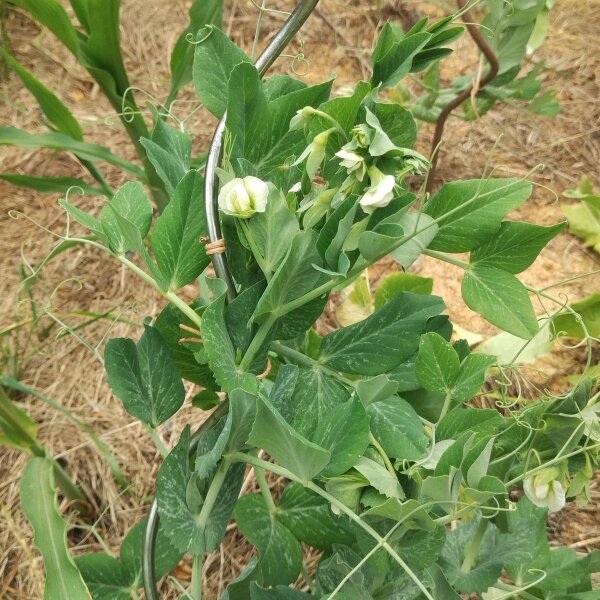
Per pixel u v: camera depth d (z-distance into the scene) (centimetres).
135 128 56
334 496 29
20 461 56
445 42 33
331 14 86
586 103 79
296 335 32
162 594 50
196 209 29
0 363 61
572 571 38
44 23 53
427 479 28
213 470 30
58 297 65
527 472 31
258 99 30
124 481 54
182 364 35
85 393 60
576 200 72
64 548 37
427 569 31
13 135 54
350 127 29
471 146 76
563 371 60
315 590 40
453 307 65
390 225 28
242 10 86
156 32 84
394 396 32
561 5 90
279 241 27
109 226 31
